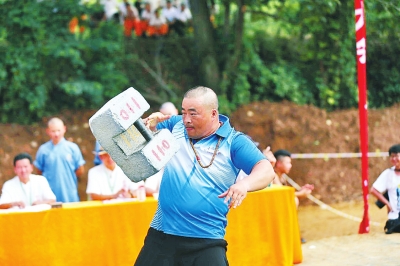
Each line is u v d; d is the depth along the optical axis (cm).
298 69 1555
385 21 1329
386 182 891
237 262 724
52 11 1359
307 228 1145
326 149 1387
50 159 851
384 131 1492
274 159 819
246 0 1423
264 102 1449
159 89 1470
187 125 438
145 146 395
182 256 439
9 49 1304
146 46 1496
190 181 438
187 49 1526
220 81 1468
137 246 690
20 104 1321
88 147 1297
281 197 746
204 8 1449
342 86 1539
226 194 400
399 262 739
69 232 667
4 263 648
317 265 755
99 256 677
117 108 388
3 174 1195
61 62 1355
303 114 1418
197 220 438
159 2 1469
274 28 1614
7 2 1315
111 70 1404
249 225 731
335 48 1438
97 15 1476
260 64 1506
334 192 1356
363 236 894
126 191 770
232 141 441
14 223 651
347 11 1318
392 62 1634
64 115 1347
